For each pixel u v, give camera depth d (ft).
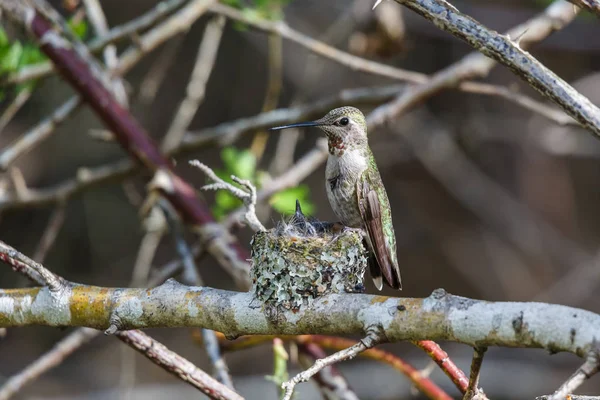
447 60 65.67
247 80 71.82
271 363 65.72
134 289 16.34
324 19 64.23
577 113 13.92
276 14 35.50
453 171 63.05
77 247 71.92
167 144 35.94
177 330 69.92
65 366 66.49
